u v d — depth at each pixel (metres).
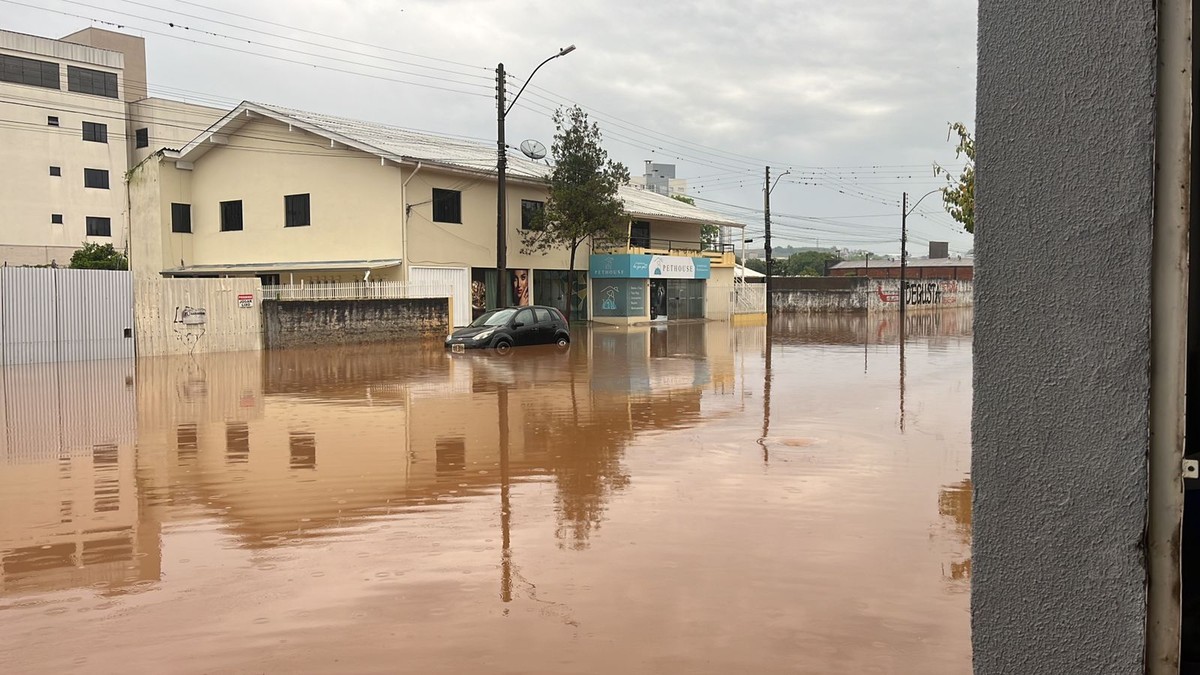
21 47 49.31
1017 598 1.50
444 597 4.91
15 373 17.59
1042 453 1.47
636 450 9.30
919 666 3.96
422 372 17.77
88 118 51.97
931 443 9.64
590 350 23.86
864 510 6.74
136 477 8.15
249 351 23.19
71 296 19.91
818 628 4.39
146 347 21.34
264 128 31.38
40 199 50.12
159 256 32.50
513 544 5.92
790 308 57.53
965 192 11.29
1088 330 1.42
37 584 5.22
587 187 33.91
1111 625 1.42
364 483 7.83
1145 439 1.38
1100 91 1.41
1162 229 1.37
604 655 4.11
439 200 30.53
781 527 6.26
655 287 40.84
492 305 33.34
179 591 5.07
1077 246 1.43
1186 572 1.48
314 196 30.48
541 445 9.62
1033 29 1.46
